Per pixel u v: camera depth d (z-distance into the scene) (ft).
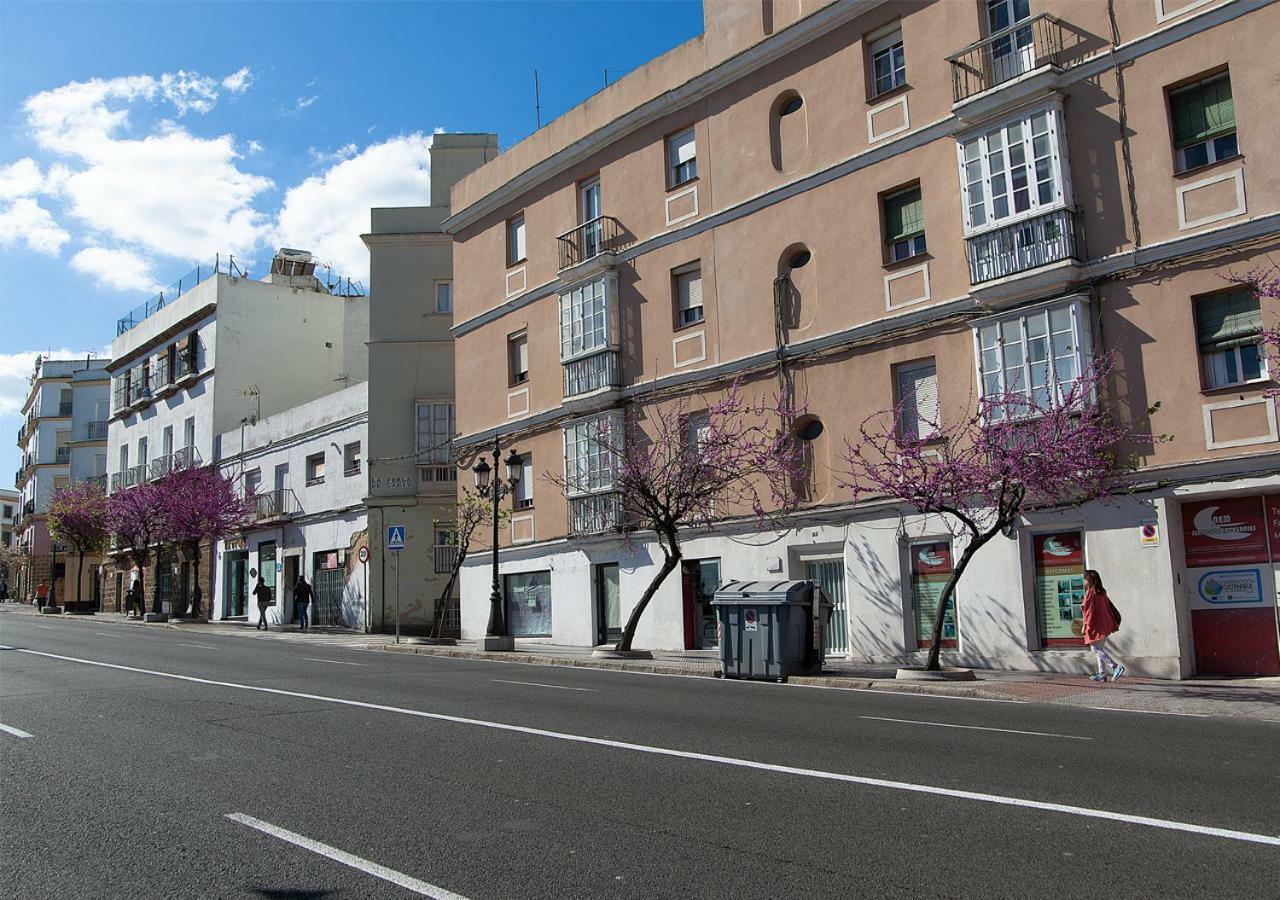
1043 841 20.17
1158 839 20.30
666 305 81.82
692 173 81.61
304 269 172.76
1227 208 53.72
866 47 70.69
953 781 25.89
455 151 121.49
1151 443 55.16
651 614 80.28
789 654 56.29
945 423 63.41
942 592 63.82
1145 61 57.11
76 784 26.00
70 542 181.98
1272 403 51.49
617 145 87.20
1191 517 54.90
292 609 130.52
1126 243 57.00
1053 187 58.95
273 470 137.18
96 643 79.61
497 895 17.38
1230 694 46.42
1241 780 26.04
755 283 75.56
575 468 87.61
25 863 19.49
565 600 88.22
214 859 19.54
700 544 77.41
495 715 38.19
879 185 68.69
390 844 20.42
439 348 116.98
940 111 65.72
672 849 19.89
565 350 89.20
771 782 25.86
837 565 70.13
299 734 33.42
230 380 153.99
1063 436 52.65
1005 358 60.64
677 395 79.82
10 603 244.42
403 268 118.01
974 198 62.85
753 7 76.69
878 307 67.97
